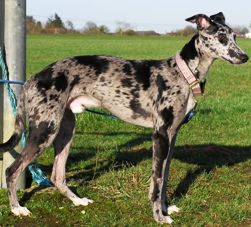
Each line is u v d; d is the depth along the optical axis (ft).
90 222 18.76
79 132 33.71
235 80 76.54
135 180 22.54
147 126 19.67
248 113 41.68
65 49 151.94
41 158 26.45
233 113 41.24
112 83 19.27
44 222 18.84
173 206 20.18
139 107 19.31
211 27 18.90
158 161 18.84
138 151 28.40
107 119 36.35
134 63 19.52
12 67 20.98
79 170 24.68
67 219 19.11
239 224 18.99
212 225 18.89
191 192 22.02
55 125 18.93
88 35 297.94
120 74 19.29
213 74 86.02
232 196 21.75
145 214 19.61
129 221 18.84
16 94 21.12
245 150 29.78
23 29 21.04
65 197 20.95
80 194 21.42
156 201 18.95
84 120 35.63
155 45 187.52
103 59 19.71
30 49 149.07
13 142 19.52
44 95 18.79
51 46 167.12
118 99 19.38
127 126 35.65
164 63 19.25
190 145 30.45
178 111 18.75
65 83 19.01
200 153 28.45
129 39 247.91
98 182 22.70
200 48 18.88
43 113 18.80
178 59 18.99
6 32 20.81
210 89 63.77
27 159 18.94
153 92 19.02
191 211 20.07
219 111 41.34
